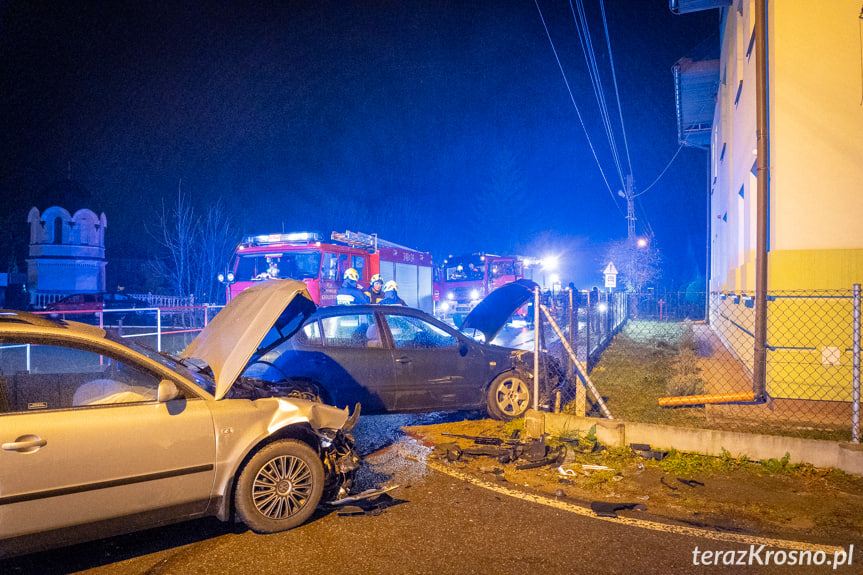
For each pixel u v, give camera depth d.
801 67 7.91
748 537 4.05
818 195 7.82
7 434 3.19
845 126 7.77
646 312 28.48
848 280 7.68
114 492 3.48
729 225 14.66
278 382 5.88
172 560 3.69
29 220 28.73
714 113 20.95
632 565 3.64
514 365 7.59
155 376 3.81
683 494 4.86
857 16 7.75
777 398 7.85
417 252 21.44
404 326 7.23
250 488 3.96
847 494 4.81
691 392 8.71
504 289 8.09
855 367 5.53
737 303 12.34
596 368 11.38
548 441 6.29
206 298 33.69
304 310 5.41
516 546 3.90
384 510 4.52
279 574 3.51
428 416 7.79
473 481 5.20
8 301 29.72
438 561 3.68
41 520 3.26
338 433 4.68
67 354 3.63
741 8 12.39
